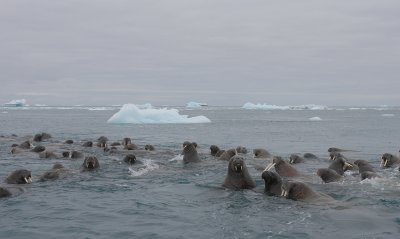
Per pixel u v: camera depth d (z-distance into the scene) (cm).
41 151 2580
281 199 1306
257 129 5653
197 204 1253
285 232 967
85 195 1381
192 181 1645
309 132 5112
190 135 4553
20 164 2142
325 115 12050
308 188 1313
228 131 5219
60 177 1695
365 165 1853
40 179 1666
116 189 1484
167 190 1466
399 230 973
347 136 4488
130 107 6762
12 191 1391
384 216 1086
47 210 1177
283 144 3609
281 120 8581
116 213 1148
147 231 985
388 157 2089
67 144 3069
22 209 1186
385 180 1569
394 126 6406
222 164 2086
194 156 2153
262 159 2300
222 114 12794
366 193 1372
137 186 1541
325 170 1638
